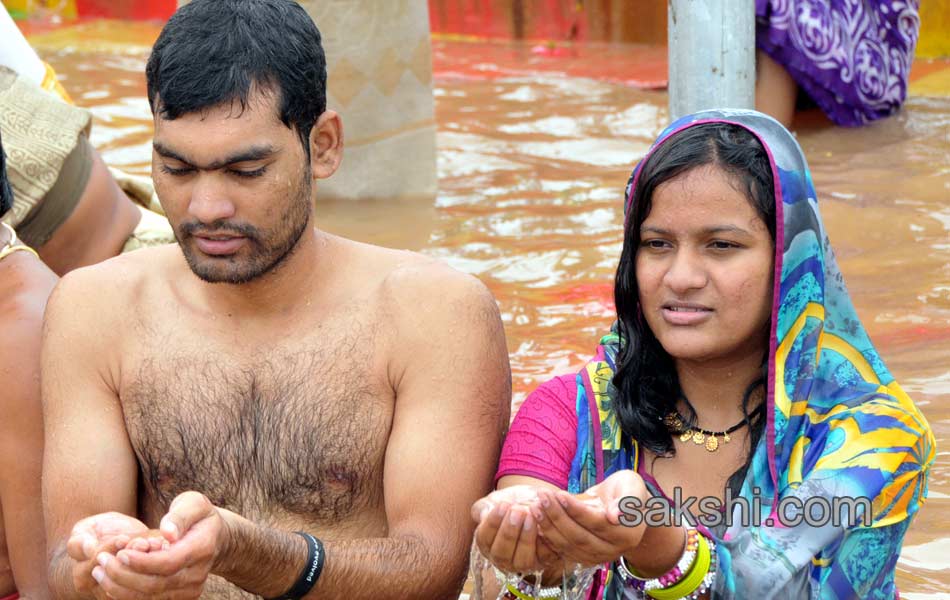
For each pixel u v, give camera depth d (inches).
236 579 97.7
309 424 108.1
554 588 105.3
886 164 255.1
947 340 174.2
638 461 110.3
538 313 192.7
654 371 109.6
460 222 235.5
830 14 277.4
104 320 111.4
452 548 106.3
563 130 297.6
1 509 116.3
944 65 339.0
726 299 103.3
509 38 398.6
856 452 103.4
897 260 202.7
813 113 294.7
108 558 89.4
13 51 179.8
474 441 108.6
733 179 102.3
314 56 105.9
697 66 172.2
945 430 151.3
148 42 425.1
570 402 111.4
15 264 120.0
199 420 108.7
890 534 105.1
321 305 110.9
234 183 102.4
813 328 105.5
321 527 108.7
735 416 108.9
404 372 109.0
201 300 111.8
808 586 101.8
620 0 380.5
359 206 248.5
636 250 107.3
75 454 108.8
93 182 162.1
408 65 249.3
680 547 101.4
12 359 115.6
